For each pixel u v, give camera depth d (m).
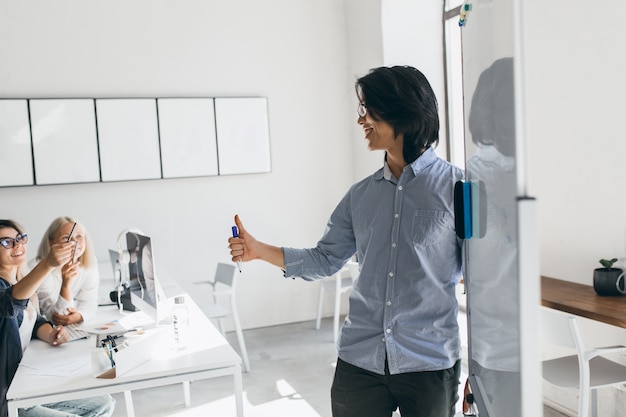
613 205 2.84
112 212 4.67
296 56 5.08
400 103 1.45
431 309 1.51
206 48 4.84
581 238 3.04
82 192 4.59
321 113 5.18
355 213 1.63
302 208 5.18
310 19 5.10
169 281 3.86
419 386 1.50
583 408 2.34
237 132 4.91
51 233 2.82
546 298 2.73
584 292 2.84
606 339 2.87
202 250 4.91
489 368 1.09
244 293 5.07
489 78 0.95
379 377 1.56
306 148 5.16
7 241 2.45
